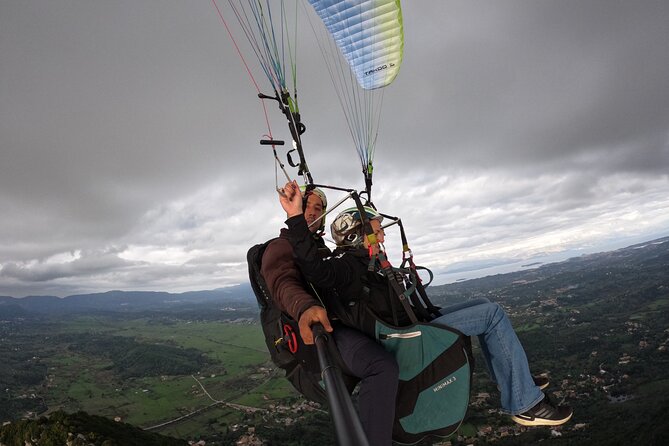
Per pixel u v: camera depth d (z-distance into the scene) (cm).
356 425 95
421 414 238
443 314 271
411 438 242
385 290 254
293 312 222
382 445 205
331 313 255
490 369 268
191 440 7738
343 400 112
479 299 279
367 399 216
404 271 266
